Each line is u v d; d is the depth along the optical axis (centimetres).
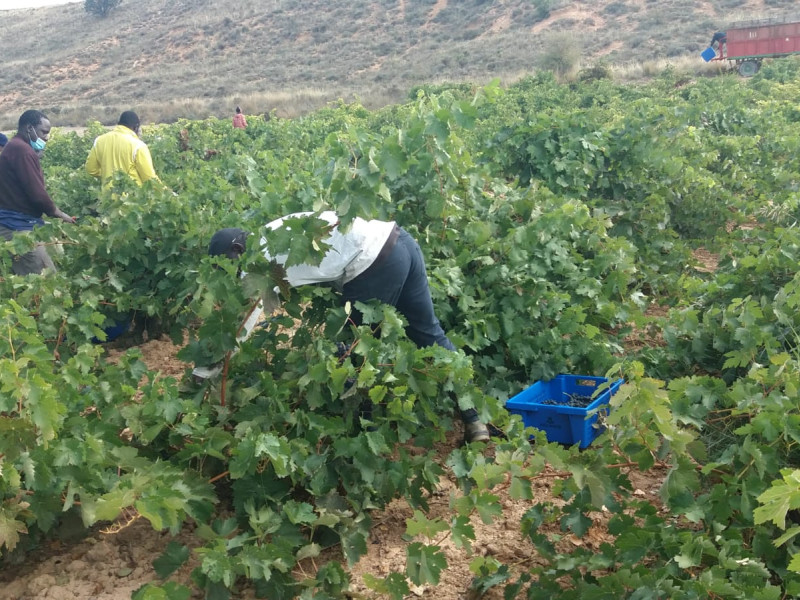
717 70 3759
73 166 1738
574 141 811
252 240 383
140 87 6475
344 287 425
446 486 429
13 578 362
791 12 5184
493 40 5828
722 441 409
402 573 336
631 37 5256
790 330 482
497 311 536
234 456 368
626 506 329
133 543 382
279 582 336
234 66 6656
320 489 373
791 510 321
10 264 634
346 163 396
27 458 330
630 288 739
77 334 562
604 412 449
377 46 6412
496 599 338
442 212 566
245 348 409
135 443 405
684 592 270
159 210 679
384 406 427
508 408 465
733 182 1016
